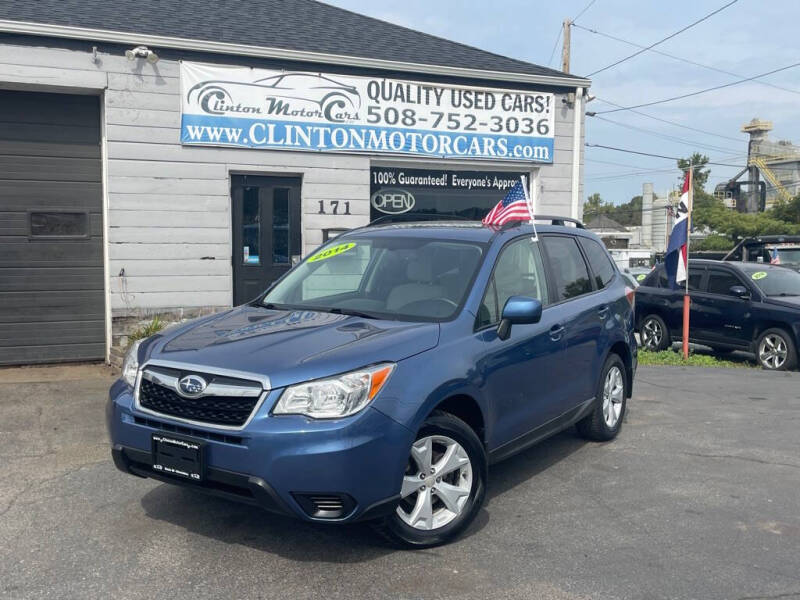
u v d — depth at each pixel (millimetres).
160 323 9578
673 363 11867
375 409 3824
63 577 3816
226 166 10008
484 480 4480
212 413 3871
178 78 9680
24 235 9461
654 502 5039
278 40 10492
